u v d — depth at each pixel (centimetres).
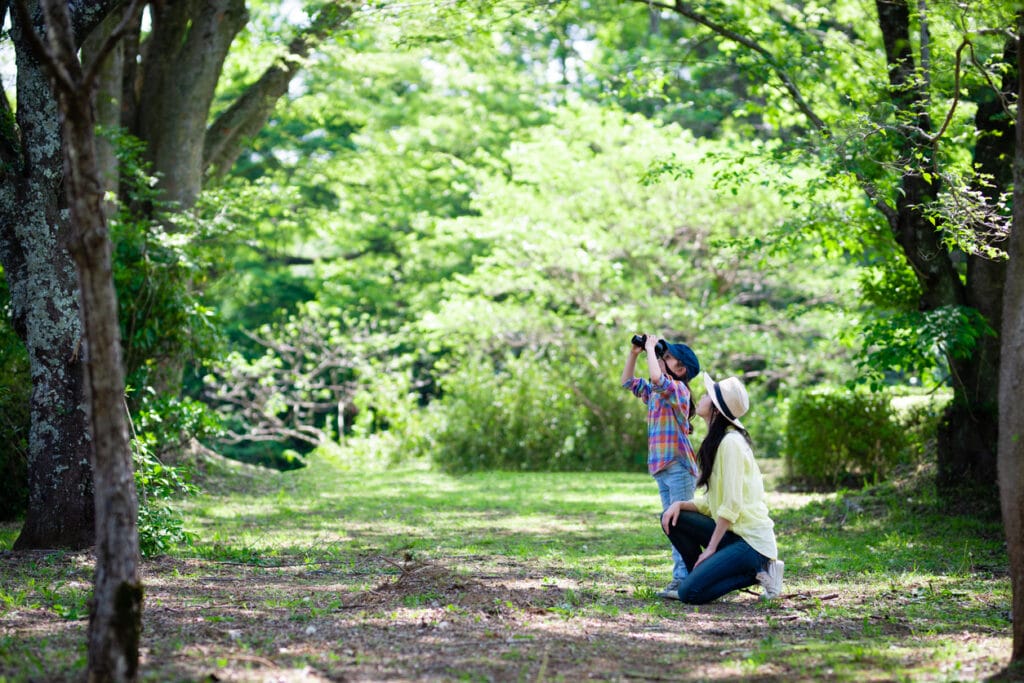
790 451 1448
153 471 817
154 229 1218
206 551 815
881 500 1059
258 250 2745
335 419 2981
